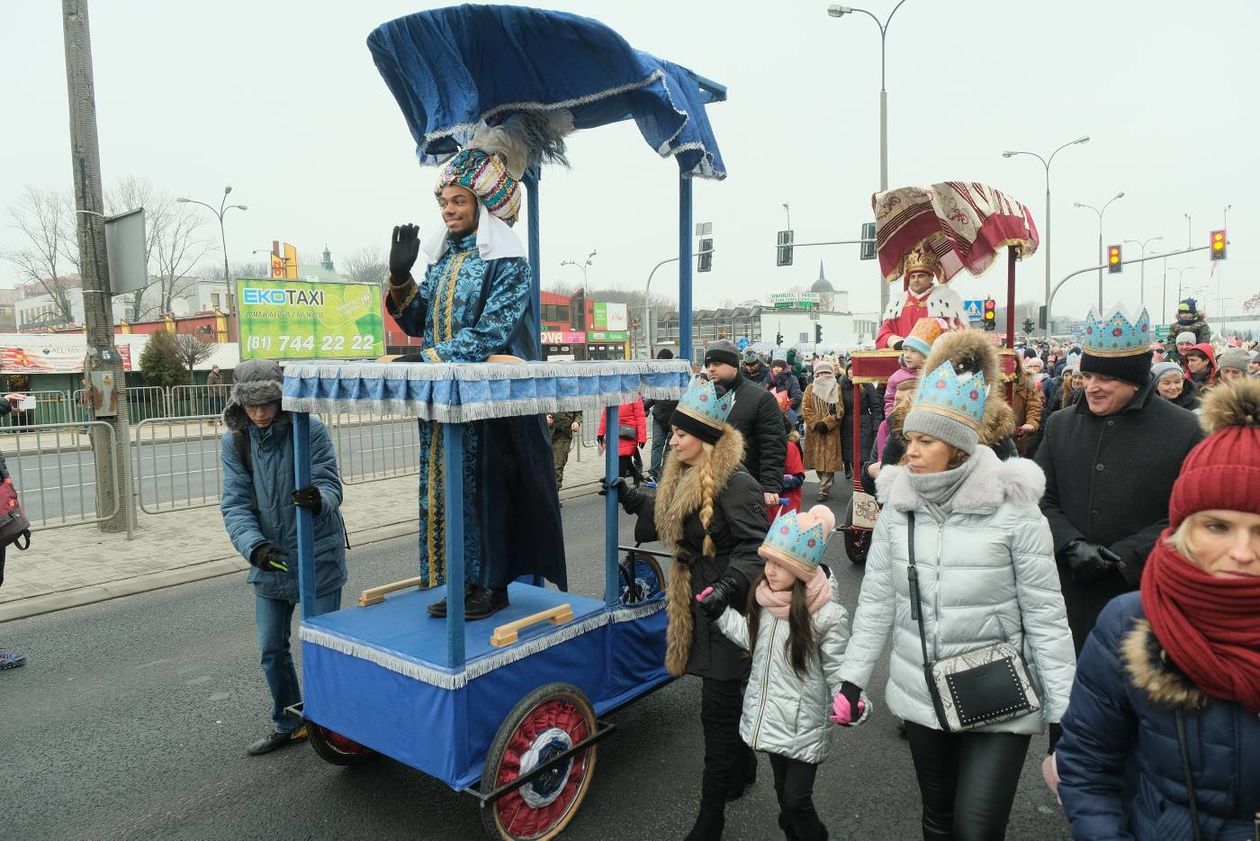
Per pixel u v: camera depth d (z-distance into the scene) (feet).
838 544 26.04
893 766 12.62
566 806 10.86
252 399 11.75
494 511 11.51
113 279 27.20
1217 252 78.23
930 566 8.11
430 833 10.82
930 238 22.07
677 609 10.34
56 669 16.60
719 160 13.97
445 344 11.01
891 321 22.39
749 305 253.24
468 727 9.57
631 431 26.40
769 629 9.53
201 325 129.70
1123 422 10.39
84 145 26.58
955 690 7.75
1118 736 5.62
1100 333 10.27
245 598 21.33
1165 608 5.01
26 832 10.96
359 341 78.89
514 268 11.21
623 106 13.56
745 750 11.69
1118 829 5.48
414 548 26.50
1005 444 9.87
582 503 33.63
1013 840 10.68
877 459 18.30
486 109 12.82
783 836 10.71
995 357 9.17
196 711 14.65
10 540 16.28
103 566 23.97
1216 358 37.27
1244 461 4.77
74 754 13.10
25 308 211.20
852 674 8.53
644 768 12.47
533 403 10.09
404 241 11.66
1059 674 7.74
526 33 11.21
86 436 32.83
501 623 11.16
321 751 11.84
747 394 17.07
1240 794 4.82
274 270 130.93
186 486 35.35
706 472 10.10
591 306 164.76
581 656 11.28
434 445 11.93
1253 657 4.62
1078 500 10.63
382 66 11.77
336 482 12.26
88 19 27.32
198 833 10.89
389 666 10.06
